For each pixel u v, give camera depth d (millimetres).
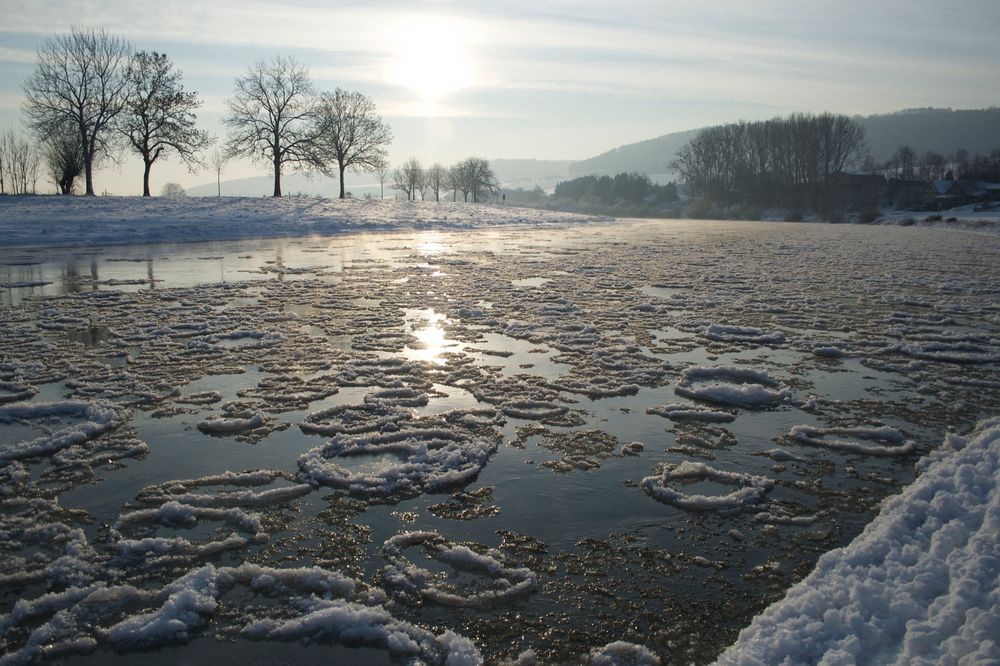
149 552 3963
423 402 6559
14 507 4465
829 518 4453
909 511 3889
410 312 10961
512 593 3613
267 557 3934
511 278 15273
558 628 3350
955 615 2861
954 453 4965
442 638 3240
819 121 97250
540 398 6766
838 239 31000
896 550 3504
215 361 7887
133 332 9242
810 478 5043
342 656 3137
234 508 4430
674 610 3490
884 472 5156
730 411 6488
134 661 3096
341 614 3354
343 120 60938
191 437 5645
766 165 105688
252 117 55062
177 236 26047
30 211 30219
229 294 12477
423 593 3607
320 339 9016
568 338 9281
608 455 5430
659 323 10469
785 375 7738
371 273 15812
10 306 11039
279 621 3350
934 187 90375
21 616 3396
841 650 2742
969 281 15633
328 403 6508
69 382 6984
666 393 7020
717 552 4043
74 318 10109
